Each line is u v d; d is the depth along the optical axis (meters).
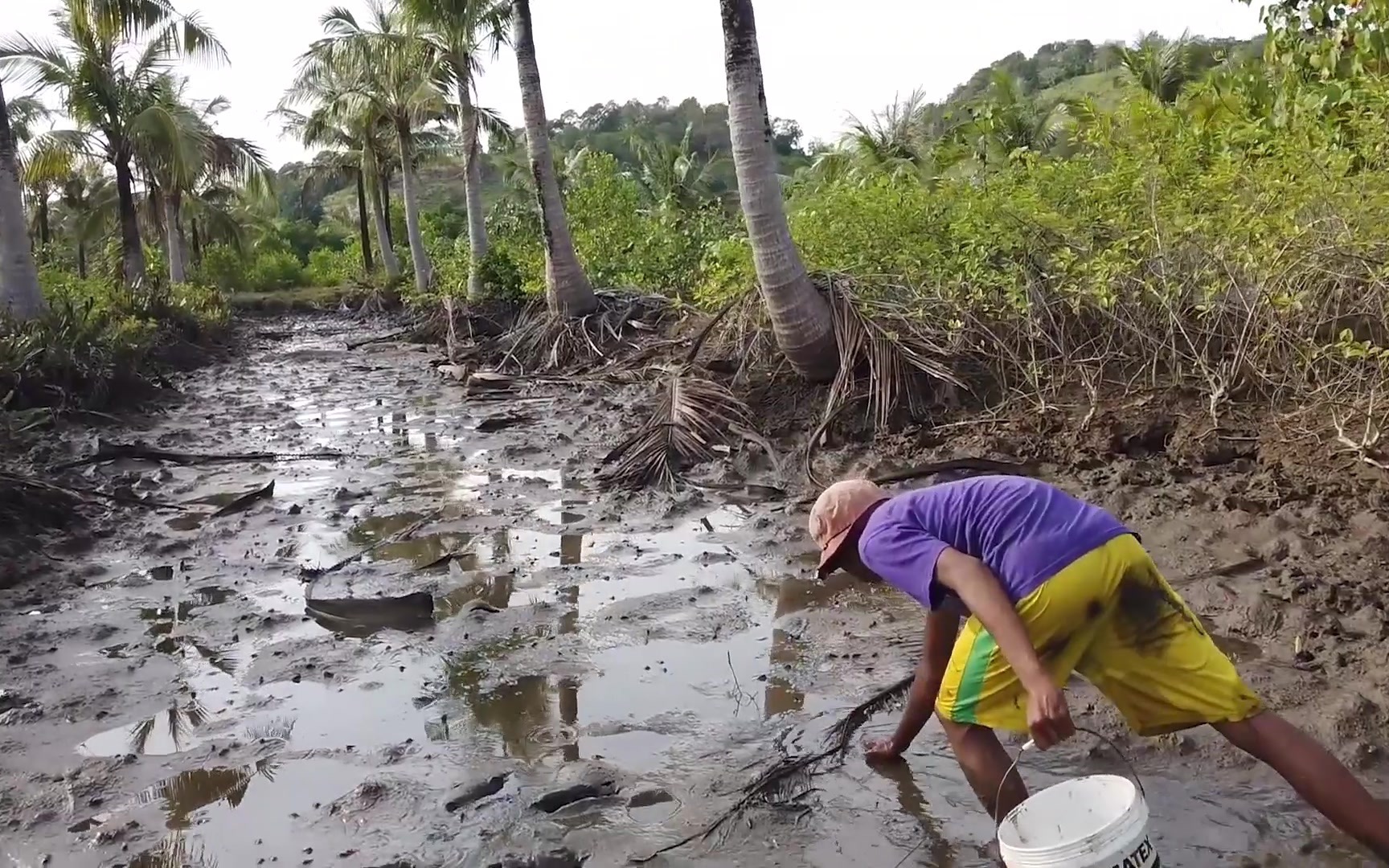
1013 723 3.15
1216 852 3.22
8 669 5.14
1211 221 7.70
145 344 16.12
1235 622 4.83
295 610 5.88
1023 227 8.85
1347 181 6.91
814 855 3.38
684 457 8.70
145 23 21.38
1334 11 7.51
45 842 3.67
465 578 6.29
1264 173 7.49
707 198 35.78
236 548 7.15
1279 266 6.99
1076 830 2.96
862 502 3.36
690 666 4.88
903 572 3.08
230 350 23.36
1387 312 6.72
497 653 5.14
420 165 43.12
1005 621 2.88
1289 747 2.98
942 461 7.83
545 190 16.62
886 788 3.74
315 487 8.95
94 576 6.59
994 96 28.69
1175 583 5.34
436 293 27.92
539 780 3.91
